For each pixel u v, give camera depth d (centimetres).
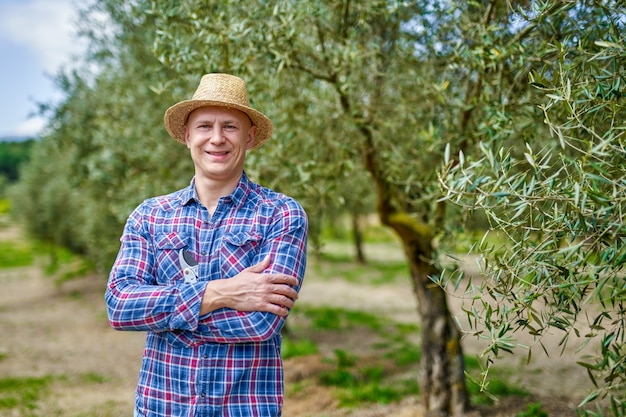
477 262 212
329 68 406
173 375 206
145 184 666
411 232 490
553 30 301
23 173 1708
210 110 221
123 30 668
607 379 191
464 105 388
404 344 862
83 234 1155
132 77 709
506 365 659
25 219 1655
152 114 670
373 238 3278
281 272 211
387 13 372
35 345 931
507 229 212
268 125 249
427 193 433
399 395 584
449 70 400
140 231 224
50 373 750
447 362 491
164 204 228
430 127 360
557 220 194
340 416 535
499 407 510
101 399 640
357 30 411
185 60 363
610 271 179
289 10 358
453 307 767
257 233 217
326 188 457
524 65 330
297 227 221
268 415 207
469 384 565
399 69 450
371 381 645
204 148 221
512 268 201
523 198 197
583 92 216
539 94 325
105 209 930
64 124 882
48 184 1487
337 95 424
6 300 1469
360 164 525
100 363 816
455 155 388
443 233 432
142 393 213
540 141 372
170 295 202
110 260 1007
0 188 5419
